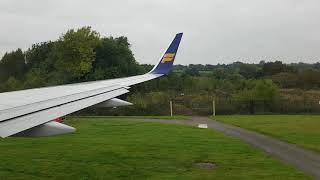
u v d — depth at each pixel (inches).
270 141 801.6
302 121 1154.7
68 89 423.8
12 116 258.4
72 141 793.6
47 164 580.4
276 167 565.9
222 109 1550.2
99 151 681.0
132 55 2295.8
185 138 836.6
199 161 605.6
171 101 1571.1
